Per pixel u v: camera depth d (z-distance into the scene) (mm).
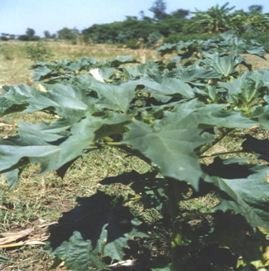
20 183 5285
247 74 3113
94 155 6105
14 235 4125
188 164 1947
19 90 2797
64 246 2586
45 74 5672
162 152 1994
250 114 2549
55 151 2201
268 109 2566
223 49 8055
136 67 3883
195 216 2795
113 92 2605
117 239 2576
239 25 18047
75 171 5676
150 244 3410
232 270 2957
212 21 19469
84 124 2279
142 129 2143
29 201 4887
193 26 23797
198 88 2920
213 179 2359
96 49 28812
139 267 2820
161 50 8570
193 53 8289
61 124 2443
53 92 2641
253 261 2736
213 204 4660
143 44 31203
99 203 2682
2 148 2291
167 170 1929
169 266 2744
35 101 2617
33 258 3855
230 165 2488
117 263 3498
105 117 2367
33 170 5613
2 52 24031
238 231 2691
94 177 5566
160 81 2902
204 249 2752
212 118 2262
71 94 2631
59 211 4699
